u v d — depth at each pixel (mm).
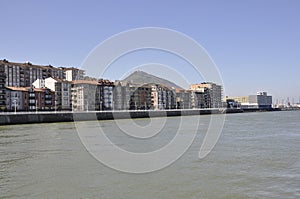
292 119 99438
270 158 25609
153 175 19609
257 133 49094
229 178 18828
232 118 109312
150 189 16547
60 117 86750
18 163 23703
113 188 16797
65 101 131375
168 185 17312
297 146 33156
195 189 16500
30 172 20609
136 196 15359
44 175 19766
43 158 25844
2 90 111500
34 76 148750
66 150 30391
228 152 29047
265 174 19797
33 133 49719
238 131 53062
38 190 16516
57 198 15211
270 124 72875
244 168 21750
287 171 20719
